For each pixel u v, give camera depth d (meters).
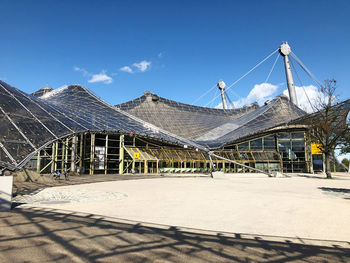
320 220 10.50
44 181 28.69
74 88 58.47
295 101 78.56
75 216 10.55
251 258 6.29
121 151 47.47
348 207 13.29
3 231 8.09
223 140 57.09
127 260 5.88
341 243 7.70
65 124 29.52
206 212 11.84
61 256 6.00
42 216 10.45
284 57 82.06
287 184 26.89
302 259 6.31
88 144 46.44
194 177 37.19
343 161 88.00
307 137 56.47
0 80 31.20
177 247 6.96
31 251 6.30
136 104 69.50
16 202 13.91
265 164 55.25
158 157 48.25
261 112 65.38
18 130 21.39
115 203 13.95
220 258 6.22
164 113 69.44
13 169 16.95
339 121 39.72
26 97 31.52
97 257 6.02
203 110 78.94
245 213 11.71
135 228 8.87
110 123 42.41
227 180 31.81
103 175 41.66
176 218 10.58
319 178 38.56
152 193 18.22
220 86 112.25
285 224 9.86
